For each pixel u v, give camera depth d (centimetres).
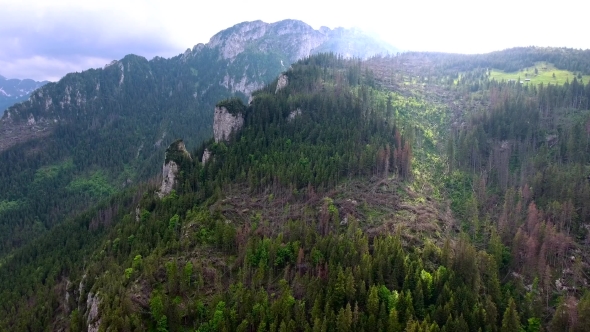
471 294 11675
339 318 10731
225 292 12838
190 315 12212
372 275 12288
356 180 18812
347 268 12225
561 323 11362
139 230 17488
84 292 15388
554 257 14212
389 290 11862
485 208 17950
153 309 12006
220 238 15025
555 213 15650
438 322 11094
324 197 17250
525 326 11506
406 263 12569
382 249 13150
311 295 11944
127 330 11494
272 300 12356
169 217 17538
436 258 13725
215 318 11469
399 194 18012
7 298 18962
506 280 13638
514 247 14275
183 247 15038
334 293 11625
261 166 19538
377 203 17038
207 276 13612
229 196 18088
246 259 13600
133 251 15700
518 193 17375
